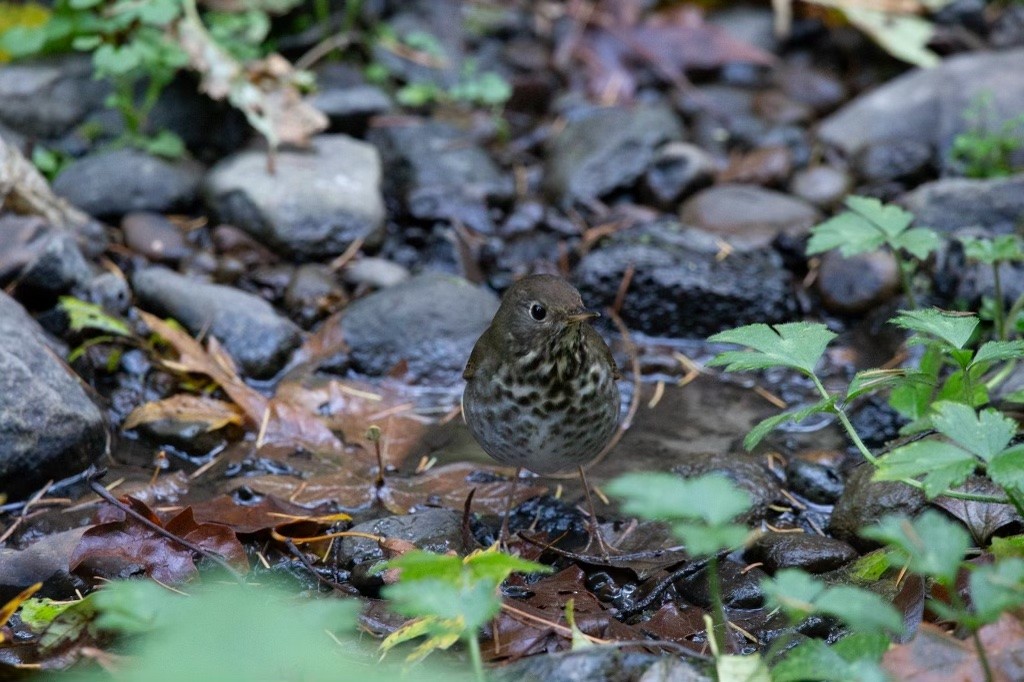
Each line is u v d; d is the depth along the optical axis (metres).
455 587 5.79
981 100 14.35
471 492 8.76
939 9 17.12
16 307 10.40
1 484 9.34
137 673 4.62
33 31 13.98
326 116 14.59
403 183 14.40
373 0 16.78
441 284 12.13
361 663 7.18
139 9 13.30
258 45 15.60
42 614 7.70
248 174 13.19
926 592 7.23
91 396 10.62
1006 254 10.55
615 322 12.55
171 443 10.30
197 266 12.48
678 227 13.17
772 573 8.45
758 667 6.02
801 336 7.68
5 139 12.80
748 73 16.91
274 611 4.91
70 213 12.54
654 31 17.05
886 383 7.77
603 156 14.44
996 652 6.02
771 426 7.39
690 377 11.87
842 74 17.00
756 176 14.33
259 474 10.02
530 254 13.42
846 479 9.72
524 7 17.70
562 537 9.23
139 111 14.27
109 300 11.56
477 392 8.66
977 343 11.47
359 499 9.61
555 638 7.32
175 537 7.84
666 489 5.12
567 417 8.36
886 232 9.87
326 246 12.99
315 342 11.69
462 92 15.63
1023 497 7.19
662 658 6.41
